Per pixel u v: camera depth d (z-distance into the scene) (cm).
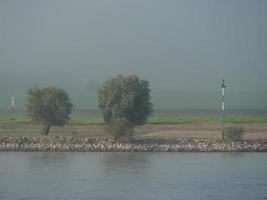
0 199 6297
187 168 8456
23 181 7362
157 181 7319
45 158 9688
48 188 6888
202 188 6869
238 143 10912
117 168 8456
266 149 10756
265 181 7338
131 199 6291
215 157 9819
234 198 6344
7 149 10862
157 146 10738
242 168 8438
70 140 11056
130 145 10762
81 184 7131
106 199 6300
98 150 10738
